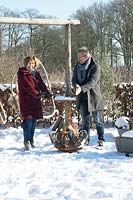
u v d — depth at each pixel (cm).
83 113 870
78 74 861
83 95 862
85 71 853
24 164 724
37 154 809
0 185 600
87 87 840
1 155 801
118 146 805
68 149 820
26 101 849
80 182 610
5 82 1544
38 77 877
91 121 1098
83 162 738
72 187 584
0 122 989
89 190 567
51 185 595
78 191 563
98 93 859
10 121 1155
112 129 1123
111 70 1199
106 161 742
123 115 1185
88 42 5122
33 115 852
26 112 848
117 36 4959
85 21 5188
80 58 854
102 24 5097
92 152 823
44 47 4766
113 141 946
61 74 1744
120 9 5056
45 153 817
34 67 870
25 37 4478
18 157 781
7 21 831
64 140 820
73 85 855
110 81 1189
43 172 668
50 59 4791
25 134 849
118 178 630
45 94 859
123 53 4900
